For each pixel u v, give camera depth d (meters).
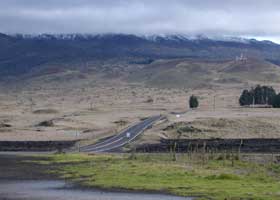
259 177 105.62
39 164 140.25
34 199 82.44
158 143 195.00
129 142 199.88
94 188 94.06
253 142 193.50
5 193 89.06
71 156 162.00
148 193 87.50
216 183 97.25
